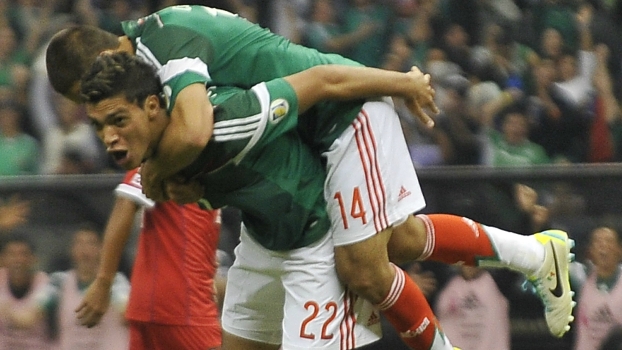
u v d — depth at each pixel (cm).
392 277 1289
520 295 1845
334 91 1227
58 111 2491
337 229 1277
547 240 1392
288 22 2869
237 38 1247
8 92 2550
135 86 1132
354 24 2903
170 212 1520
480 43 2919
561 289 1405
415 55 2830
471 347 1844
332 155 1268
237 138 1184
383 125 1284
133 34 1240
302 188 1268
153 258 1530
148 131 1144
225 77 1241
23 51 2681
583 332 1850
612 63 3016
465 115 2656
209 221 1537
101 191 1759
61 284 1755
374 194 1268
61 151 2448
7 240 1745
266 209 1256
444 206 1834
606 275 1853
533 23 3003
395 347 1864
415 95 1271
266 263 1338
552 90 2803
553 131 2727
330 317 1295
